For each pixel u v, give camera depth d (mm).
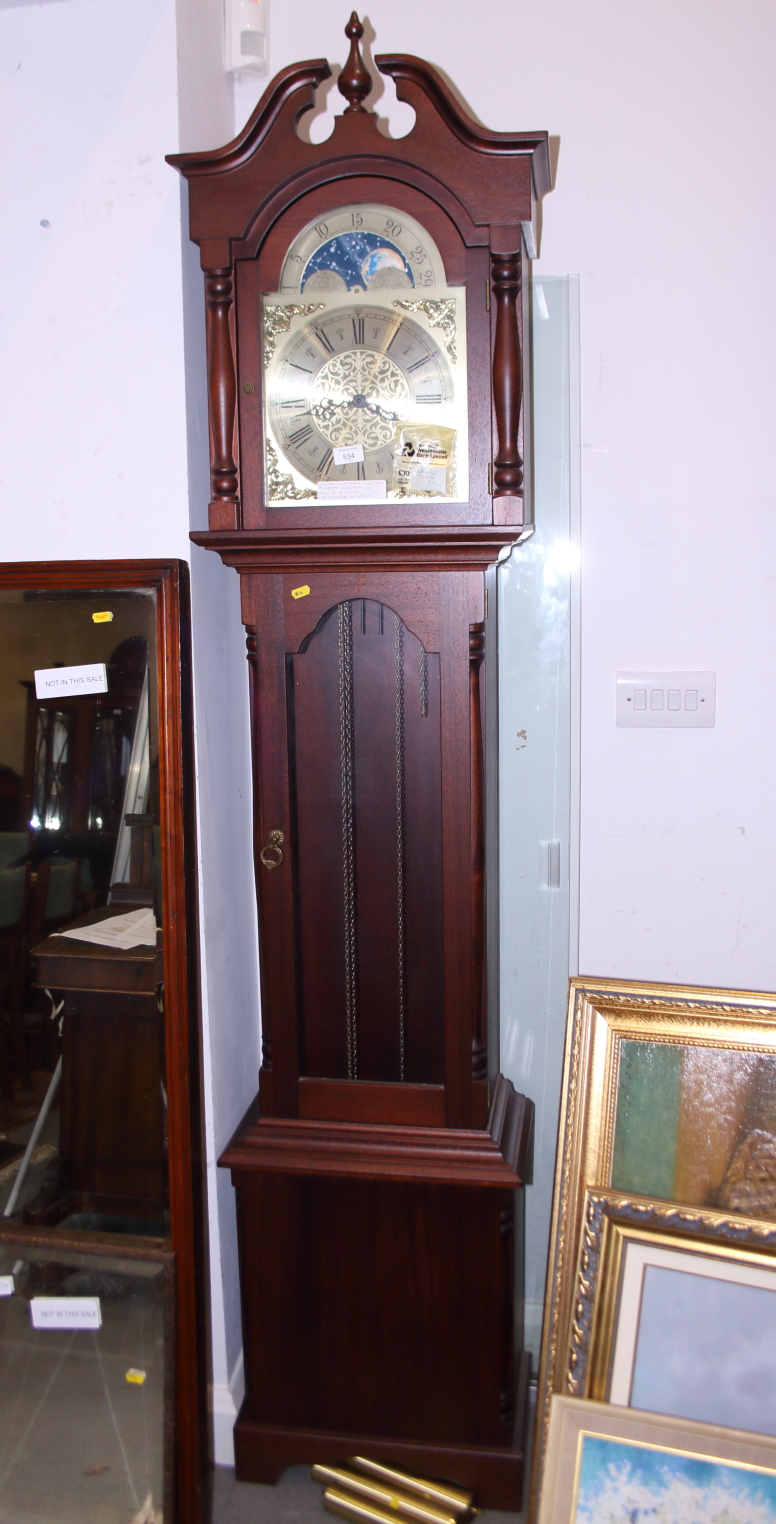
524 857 1728
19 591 1434
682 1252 1202
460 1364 1487
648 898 1721
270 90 1249
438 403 1304
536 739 1699
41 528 1448
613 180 1577
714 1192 1221
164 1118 1454
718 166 1553
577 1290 1229
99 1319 1444
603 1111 1271
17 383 1427
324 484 1333
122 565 1392
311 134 1658
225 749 1593
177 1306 1437
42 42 1365
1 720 1460
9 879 1484
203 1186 1495
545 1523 1147
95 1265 1447
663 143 1560
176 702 1389
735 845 1687
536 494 1651
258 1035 1773
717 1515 1113
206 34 1481
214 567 1535
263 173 1284
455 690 1364
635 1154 1253
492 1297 1461
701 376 1597
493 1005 1579
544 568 1663
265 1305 1519
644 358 1604
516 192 1249
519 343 1277
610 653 1674
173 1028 1429
